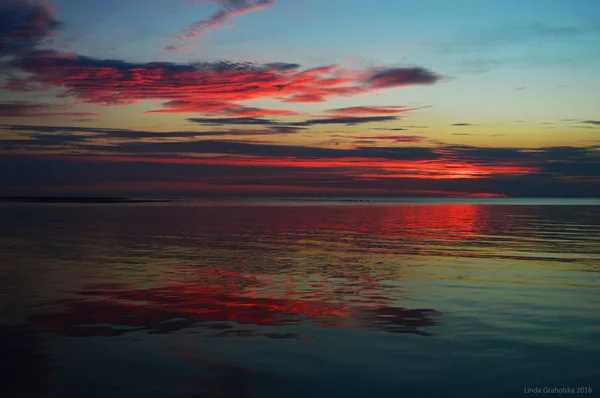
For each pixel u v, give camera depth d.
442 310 13.68
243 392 8.14
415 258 24.83
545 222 58.22
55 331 11.45
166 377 8.74
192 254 25.97
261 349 10.26
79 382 8.51
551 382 8.59
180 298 15.16
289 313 13.34
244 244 31.27
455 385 8.45
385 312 13.46
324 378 8.73
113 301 14.65
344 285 17.41
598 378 8.75
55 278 18.50
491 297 15.41
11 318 12.58
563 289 16.69
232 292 16.12
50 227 44.81
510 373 8.98
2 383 8.46
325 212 90.50
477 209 115.19
